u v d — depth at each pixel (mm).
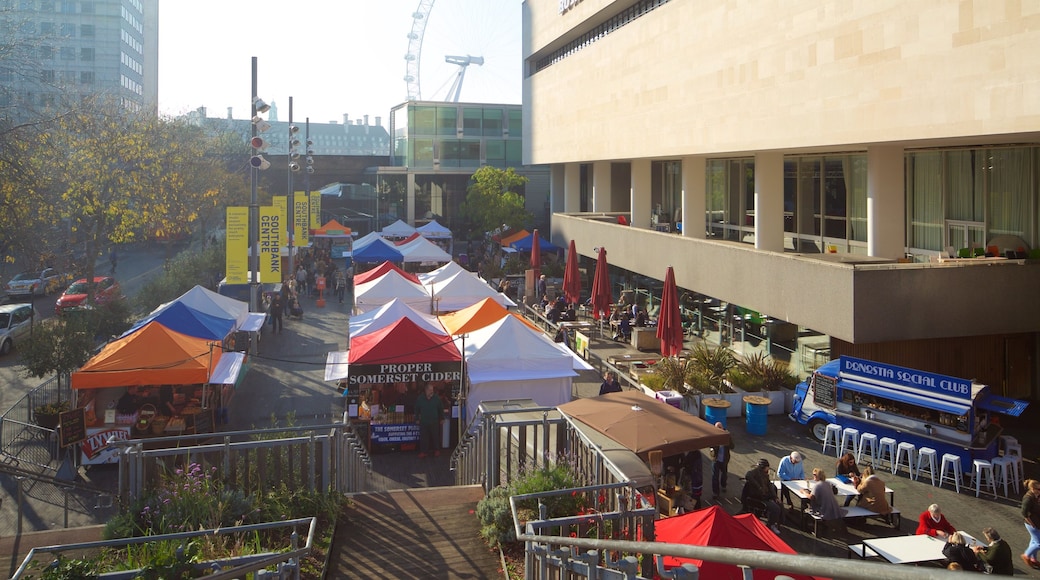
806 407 20375
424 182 76438
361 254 44719
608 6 39875
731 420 21781
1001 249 22188
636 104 37312
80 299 39219
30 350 22516
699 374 22641
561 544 7465
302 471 11828
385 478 17812
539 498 10633
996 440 17016
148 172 40469
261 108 27594
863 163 27953
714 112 29344
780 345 26406
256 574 6957
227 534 9688
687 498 14703
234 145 75000
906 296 20062
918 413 17656
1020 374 22625
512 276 44562
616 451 13367
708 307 32188
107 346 20703
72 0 110625
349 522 11609
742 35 27094
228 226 29672
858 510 14797
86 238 37469
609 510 10430
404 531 11289
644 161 40688
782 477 15656
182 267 40750
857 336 19953
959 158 24125
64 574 7320
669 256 33750
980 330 20469
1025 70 15922
